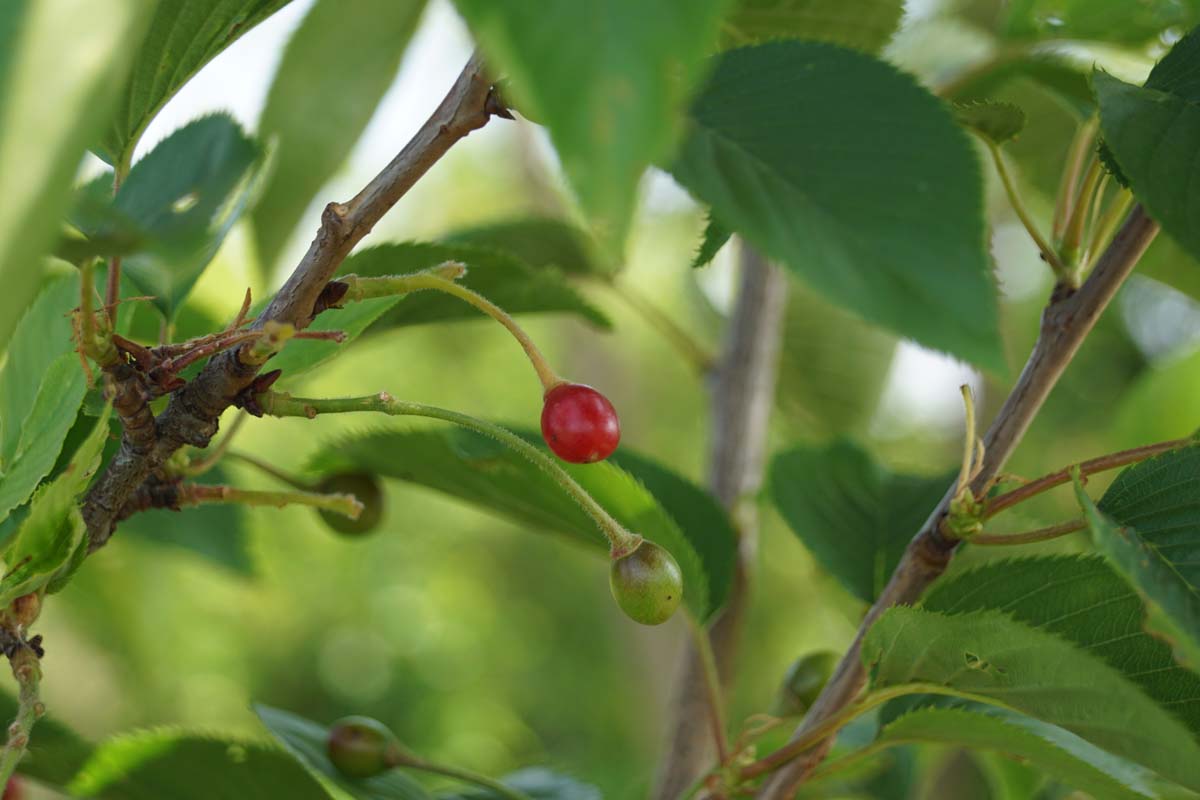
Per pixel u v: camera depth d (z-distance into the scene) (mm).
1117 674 437
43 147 311
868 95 417
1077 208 473
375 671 3248
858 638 481
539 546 3545
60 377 461
